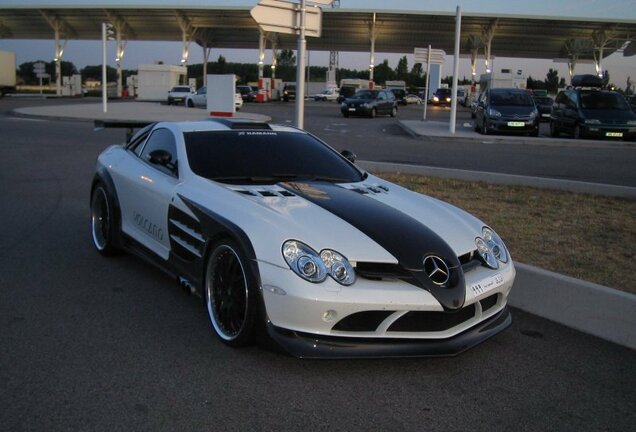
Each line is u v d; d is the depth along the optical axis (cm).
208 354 370
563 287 460
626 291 475
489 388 345
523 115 2022
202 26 5819
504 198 856
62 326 407
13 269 529
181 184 447
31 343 378
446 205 463
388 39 5956
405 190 483
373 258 344
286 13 952
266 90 5750
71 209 787
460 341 354
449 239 384
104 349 372
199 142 486
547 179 958
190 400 314
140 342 384
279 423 296
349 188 451
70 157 1306
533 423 308
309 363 363
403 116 3716
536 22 5194
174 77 5450
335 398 323
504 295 392
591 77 2273
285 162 482
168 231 453
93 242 625
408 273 343
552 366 379
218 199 405
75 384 326
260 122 546
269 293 338
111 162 568
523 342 418
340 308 327
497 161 1331
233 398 318
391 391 335
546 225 696
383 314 337
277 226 358
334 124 2798
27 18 5894
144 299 464
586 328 443
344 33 5778
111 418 293
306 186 439
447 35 5744
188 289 430
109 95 6438
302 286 328
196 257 411
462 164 1265
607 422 313
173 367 351
